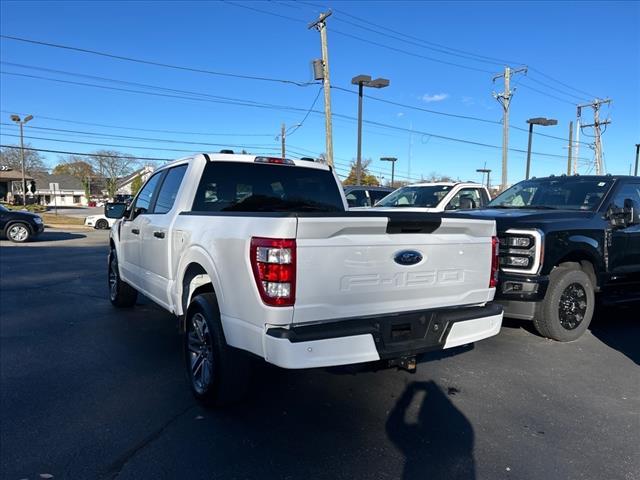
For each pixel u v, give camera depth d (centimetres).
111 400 399
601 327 650
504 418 374
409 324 350
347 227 317
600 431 355
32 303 759
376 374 462
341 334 314
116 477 291
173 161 545
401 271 345
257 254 308
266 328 308
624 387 438
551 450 327
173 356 507
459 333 370
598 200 638
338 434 345
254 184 503
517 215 585
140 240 566
